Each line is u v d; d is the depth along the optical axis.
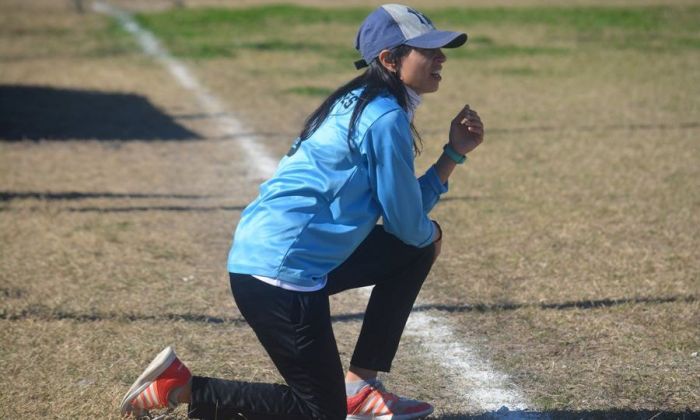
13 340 16.28
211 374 15.02
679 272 19.77
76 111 39.69
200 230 23.31
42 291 18.77
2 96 42.66
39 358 15.56
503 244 21.78
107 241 22.19
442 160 12.59
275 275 11.32
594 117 37.69
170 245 22.00
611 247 21.47
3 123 36.84
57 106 40.62
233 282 11.68
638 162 29.97
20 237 22.39
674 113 38.41
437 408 13.99
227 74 49.56
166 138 34.78
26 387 14.43
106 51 58.00
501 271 20.00
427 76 11.74
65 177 28.72
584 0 84.44
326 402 11.70
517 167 29.42
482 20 71.38
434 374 15.23
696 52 56.12
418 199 11.64
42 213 24.53
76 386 14.49
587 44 59.78
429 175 12.58
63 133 35.34
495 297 18.53
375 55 11.69
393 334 12.77
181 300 18.42
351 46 59.78
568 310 17.72
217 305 18.23
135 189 27.44
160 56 55.84
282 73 49.72
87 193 26.83
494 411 13.86
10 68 51.22
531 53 56.03
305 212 11.43
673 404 13.91
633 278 19.42
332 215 11.52
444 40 11.43
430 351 16.14
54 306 17.95
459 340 16.58
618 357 15.65
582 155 31.03
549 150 31.80
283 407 11.91
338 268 12.19
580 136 34.03
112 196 26.55
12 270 20.02
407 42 11.53
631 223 23.38
